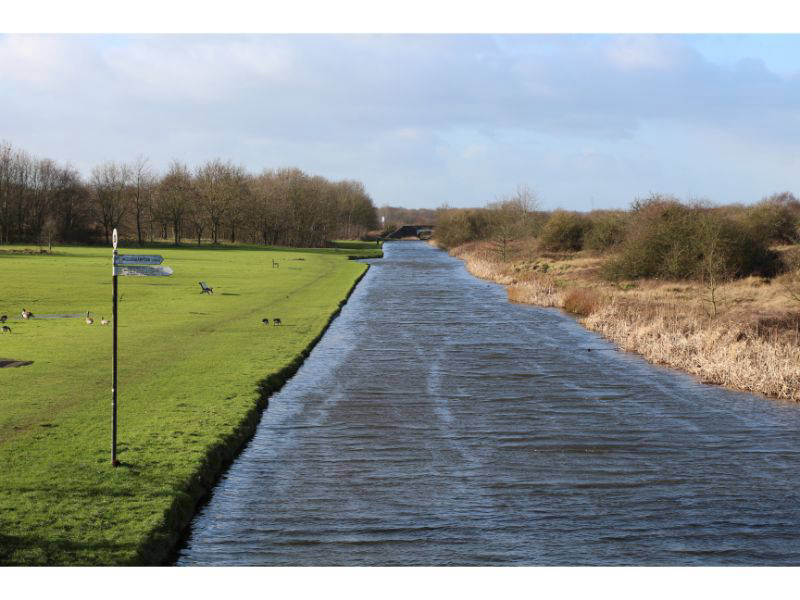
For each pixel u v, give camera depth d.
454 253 118.94
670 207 55.91
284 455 17.19
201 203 134.38
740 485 15.78
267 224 146.00
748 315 35.16
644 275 55.19
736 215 58.44
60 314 38.38
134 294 49.22
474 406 22.11
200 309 41.59
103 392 20.61
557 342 33.75
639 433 19.59
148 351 27.58
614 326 36.25
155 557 11.45
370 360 28.89
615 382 25.58
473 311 45.28
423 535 13.02
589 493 15.19
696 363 27.88
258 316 39.16
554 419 20.83
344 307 46.91
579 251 83.44
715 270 47.53
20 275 61.09
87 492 13.20
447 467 16.62
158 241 134.75
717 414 21.58
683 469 16.77
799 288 41.41
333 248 139.62
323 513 13.90
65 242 123.88
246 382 22.69
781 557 12.39
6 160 121.75
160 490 13.43
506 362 28.89
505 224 98.69
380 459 17.08
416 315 43.16
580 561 12.12
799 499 15.00
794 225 56.75
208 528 13.14
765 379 24.30
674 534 13.26
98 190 127.94
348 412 21.12
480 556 12.26
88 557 10.89
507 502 14.62
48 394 20.22
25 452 15.19
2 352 26.50
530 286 54.28
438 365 28.14
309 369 26.88
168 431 17.05
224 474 15.79
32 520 11.96
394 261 102.81
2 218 120.50
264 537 12.81
